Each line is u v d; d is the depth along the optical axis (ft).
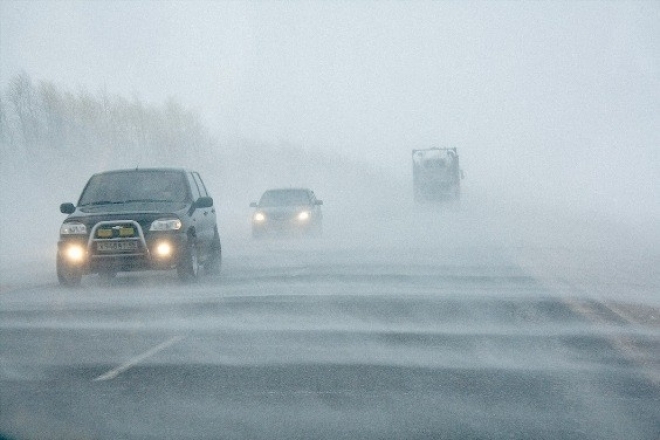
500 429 27.09
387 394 32.01
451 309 55.83
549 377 34.88
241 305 58.95
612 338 44.11
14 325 51.57
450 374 35.63
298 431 27.02
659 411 29.27
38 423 28.48
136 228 68.13
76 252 68.64
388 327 48.67
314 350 41.57
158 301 61.82
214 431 27.17
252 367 37.60
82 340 45.80
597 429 27.09
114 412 29.89
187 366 38.11
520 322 49.88
